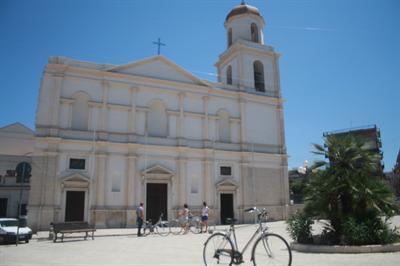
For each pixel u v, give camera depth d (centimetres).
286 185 3716
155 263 1105
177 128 3312
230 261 911
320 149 1525
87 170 2848
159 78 3322
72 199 2766
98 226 2769
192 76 3484
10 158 3984
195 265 1048
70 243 1831
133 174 2992
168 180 3147
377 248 1220
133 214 2902
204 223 2591
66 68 2934
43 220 2609
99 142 2911
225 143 3512
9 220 2030
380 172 1479
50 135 2764
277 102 3909
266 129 3775
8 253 1422
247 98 3725
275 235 881
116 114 3075
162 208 3094
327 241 1367
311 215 1429
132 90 3166
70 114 2900
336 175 1398
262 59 3953
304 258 1109
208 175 3319
